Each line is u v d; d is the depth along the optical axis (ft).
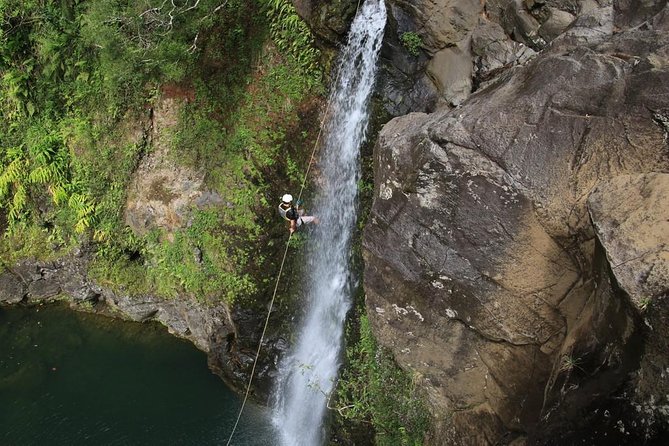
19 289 50.39
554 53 27.91
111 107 47.01
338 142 42.63
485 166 25.80
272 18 42.16
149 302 48.75
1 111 48.32
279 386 43.78
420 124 30.55
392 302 32.58
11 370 45.44
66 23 46.37
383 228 31.35
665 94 21.59
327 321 42.47
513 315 27.27
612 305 20.31
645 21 26.43
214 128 45.68
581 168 23.61
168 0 40.93
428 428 33.24
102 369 45.96
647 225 19.03
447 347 31.27
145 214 47.73
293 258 44.04
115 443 40.32
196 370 46.29
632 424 18.72
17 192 48.93
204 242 45.91
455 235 27.86
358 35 41.29
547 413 23.41
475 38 38.96
